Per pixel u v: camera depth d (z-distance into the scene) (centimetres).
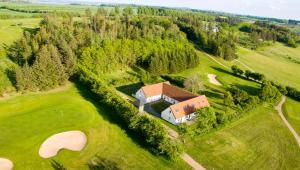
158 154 6034
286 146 7319
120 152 6022
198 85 10075
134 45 12206
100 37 12488
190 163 5947
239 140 7231
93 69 10294
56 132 6400
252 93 11219
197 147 6594
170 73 12244
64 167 5356
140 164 5703
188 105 8150
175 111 7694
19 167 5203
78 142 6178
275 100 10412
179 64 12469
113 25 14625
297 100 11362
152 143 6153
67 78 9412
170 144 5972
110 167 5512
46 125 6625
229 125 7938
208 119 7156
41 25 14262
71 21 15012
